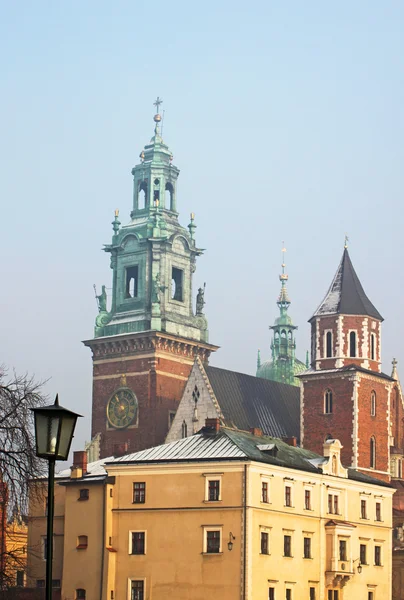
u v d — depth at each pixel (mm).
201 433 130375
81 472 131500
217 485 121562
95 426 177625
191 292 185125
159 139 191000
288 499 126938
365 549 139000
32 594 125500
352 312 164625
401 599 152750
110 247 184750
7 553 78125
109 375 178250
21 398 75500
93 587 125188
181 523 122312
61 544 132000
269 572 121875
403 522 164000
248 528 119250
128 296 183500
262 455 125500
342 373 161875
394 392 180250
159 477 124375
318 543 131125
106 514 125688
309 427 163250
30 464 74312
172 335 176250
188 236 186125
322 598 130375
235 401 164750
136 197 187875
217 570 119625
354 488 138375
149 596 122500
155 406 173500
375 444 163000
